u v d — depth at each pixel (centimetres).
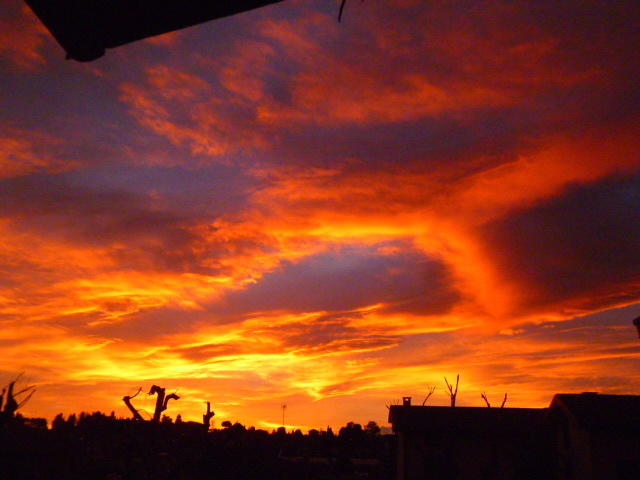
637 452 2339
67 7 184
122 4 184
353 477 3569
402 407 3334
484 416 3169
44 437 2136
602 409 2503
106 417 2930
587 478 2364
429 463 2959
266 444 3766
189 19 188
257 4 184
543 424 3011
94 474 2145
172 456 2958
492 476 2888
